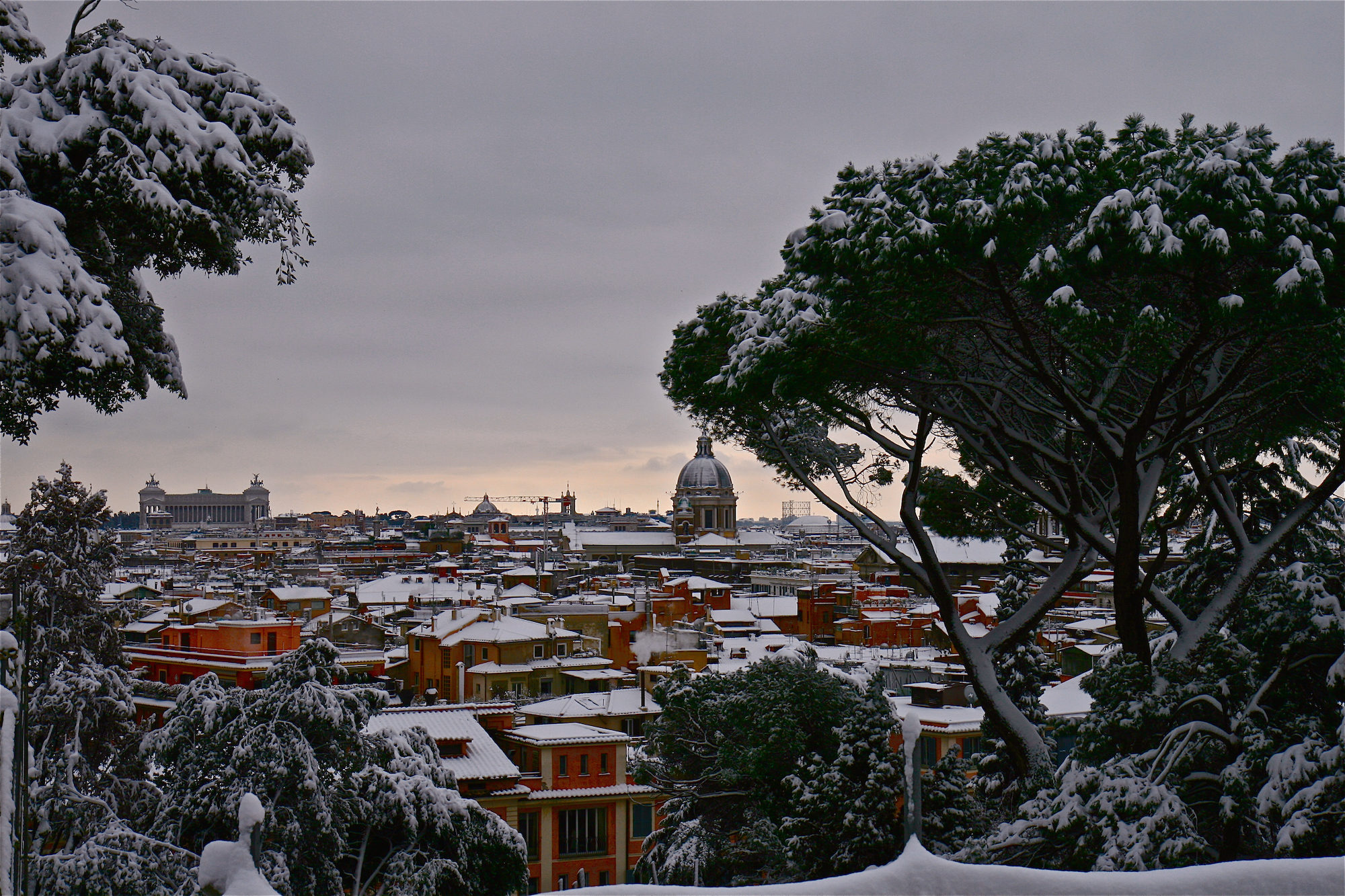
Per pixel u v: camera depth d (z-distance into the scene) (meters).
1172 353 27.30
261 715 42.94
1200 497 36.28
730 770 45.19
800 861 36.22
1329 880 12.48
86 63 23.28
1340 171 26.19
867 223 27.69
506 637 114.81
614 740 75.88
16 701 14.78
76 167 23.22
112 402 25.17
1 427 23.77
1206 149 26.33
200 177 23.33
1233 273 25.86
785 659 42.97
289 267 25.72
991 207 26.36
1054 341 29.20
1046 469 34.50
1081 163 27.70
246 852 11.84
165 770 49.59
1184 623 31.52
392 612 161.75
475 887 47.00
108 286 22.97
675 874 46.12
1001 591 51.66
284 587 183.25
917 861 13.02
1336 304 26.20
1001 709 32.19
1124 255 25.70
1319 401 29.20
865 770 36.72
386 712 76.69
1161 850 25.62
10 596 22.12
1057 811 27.48
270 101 25.27
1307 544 37.81
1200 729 27.98
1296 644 28.77
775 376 30.09
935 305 27.52
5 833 14.21
